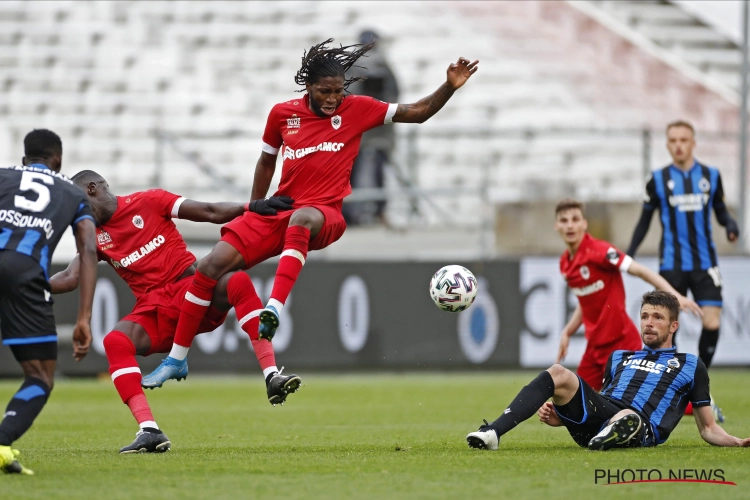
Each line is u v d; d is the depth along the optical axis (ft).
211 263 69.67
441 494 47.55
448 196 211.41
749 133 224.74
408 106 73.10
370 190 181.37
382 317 165.48
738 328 165.99
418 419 101.81
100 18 244.42
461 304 74.43
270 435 83.97
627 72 248.93
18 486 49.98
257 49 242.78
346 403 124.57
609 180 221.87
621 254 92.02
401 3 252.21
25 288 54.08
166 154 220.43
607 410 64.85
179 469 56.49
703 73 252.21
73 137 224.74
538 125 232.12
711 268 107.55
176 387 159.63
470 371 181.78
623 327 94.32
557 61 248.11
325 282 164.04
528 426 93.20
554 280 166.81
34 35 240.53
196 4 247.09
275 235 71.36
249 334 69.97
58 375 168.55
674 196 107.65
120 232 71.00
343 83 71.46
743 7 172.76
